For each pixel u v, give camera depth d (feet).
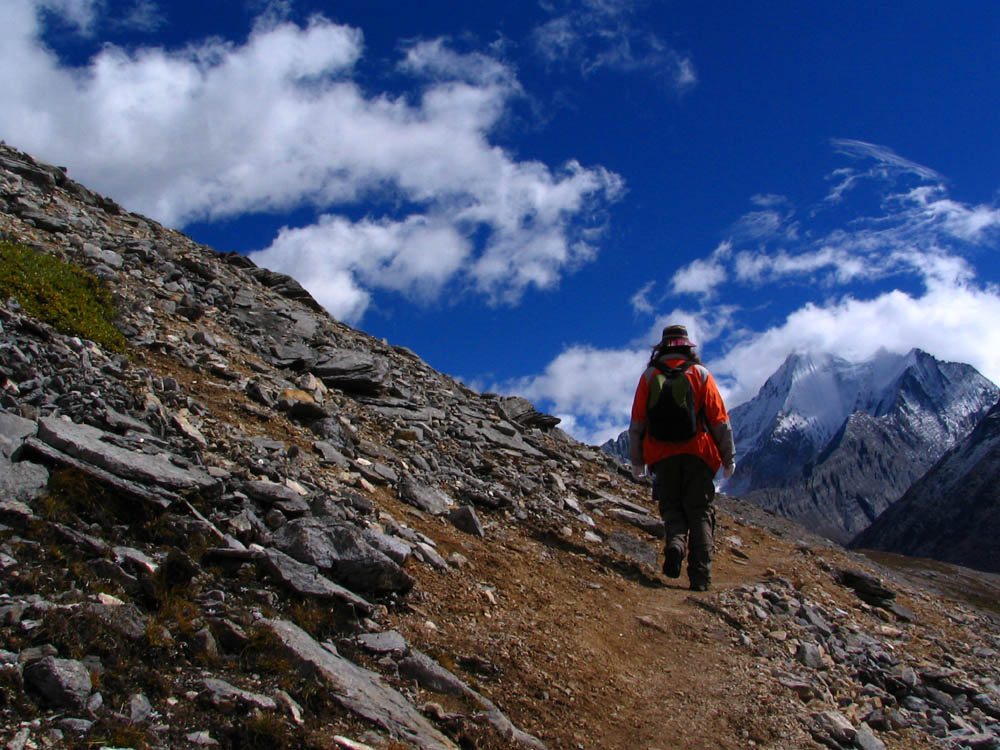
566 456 51.37
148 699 13.97
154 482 20.30
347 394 44.01
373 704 16.21
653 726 20.29
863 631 33.35
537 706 19.48
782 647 27.55
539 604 25.38
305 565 20.20
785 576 37.68
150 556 18.30
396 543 23.21
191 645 15.83
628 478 52.26
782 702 22.99
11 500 17.60
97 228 49.29
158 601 16.80
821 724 22.21
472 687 19.21
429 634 20.77
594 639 24.09
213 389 32.65
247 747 13.73
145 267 46.60
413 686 18.13
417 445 38.34
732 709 21.93
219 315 45.57
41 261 34.09
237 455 25.62
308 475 27.17
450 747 16.20
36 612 14.58
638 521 39.96
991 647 37.96
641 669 23.32
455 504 32.22
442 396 52.26
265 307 51.62
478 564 26.68
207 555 19.21
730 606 29.60
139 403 25.48
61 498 18.47
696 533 31.14
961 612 44.45
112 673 14.10
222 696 14.53
